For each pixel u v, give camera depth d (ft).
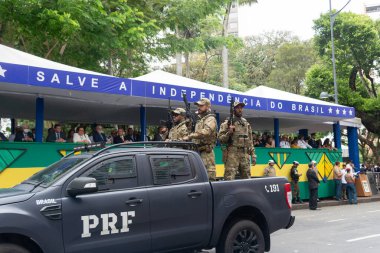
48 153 32.48
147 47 57.98
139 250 17.37
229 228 20.12
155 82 37.45
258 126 70.79
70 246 15.80
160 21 56.29
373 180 69.31
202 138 23.08
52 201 15.74
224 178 26.30
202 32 76.79
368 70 93.15
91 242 16.24
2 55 30.09
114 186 17.33
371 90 99.71
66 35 43.68
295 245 27.37
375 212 47.39
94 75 33.32
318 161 58.70
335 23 91.04
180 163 19.33
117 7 48.21
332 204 56.85
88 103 42.06
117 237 16.83
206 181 19.65
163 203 18.08
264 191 21.24
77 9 40.86
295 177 53.42
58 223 15.66
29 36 47.93
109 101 40.75
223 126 26.48
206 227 19.10
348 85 92.79
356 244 27.45
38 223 15.21
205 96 40.96
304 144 59.93
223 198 19.79
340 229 34.22
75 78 32.12
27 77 29.63
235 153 26.35
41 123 36.32
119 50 53.93
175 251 18.48
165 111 48.73
